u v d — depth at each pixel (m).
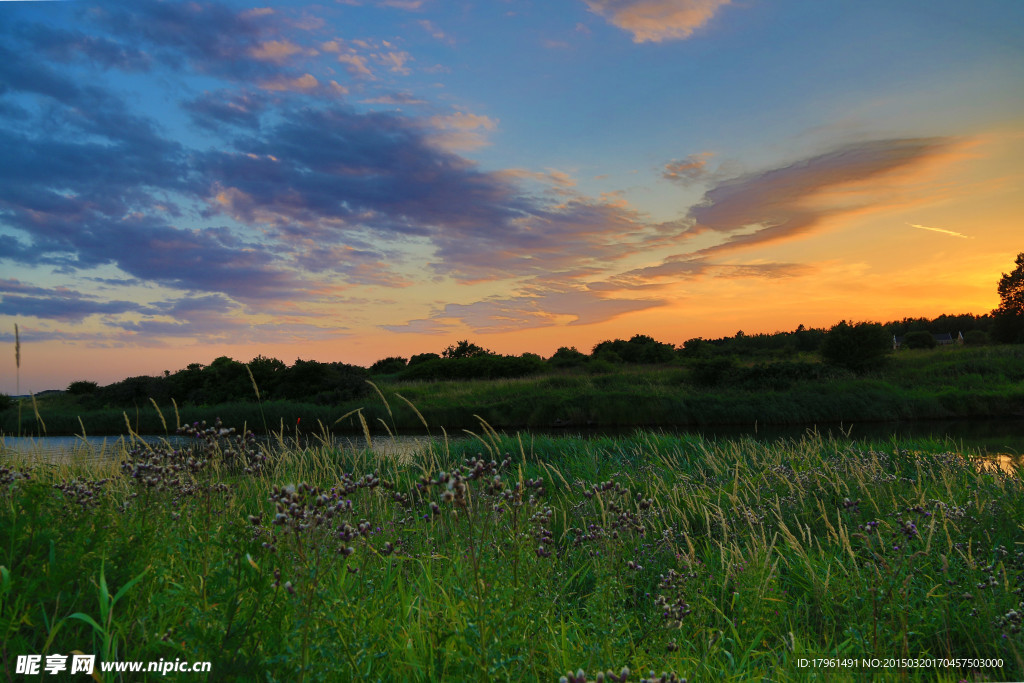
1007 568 5.05
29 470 5.29
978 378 30.86
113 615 2.54
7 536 2.69
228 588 2.28
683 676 3.06
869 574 4.47
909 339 61.47
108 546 2.88
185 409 27.92
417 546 4.25
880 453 10.89
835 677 3.31
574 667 2.99
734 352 56.09
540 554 3.78
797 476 7.81
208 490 3.73
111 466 5.96
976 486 7.91
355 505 4.93
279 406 27.88
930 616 4.18
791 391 28.98
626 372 39.62
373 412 26.66
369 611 2.88
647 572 4.97
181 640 2.32
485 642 2.67
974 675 3.47
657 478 8.54
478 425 26.28
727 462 10.42
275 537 2.66
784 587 4.77
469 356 56.50
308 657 2.27
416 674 2.60
